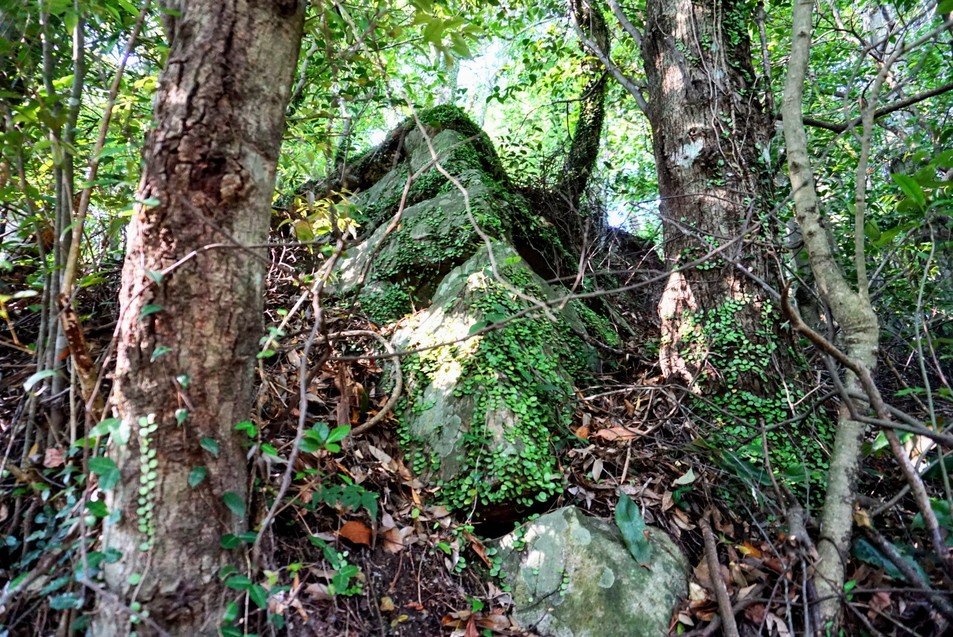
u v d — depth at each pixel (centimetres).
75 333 173
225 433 169
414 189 453
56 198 207
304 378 182
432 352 312
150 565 155
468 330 313
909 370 399
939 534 189
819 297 333
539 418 289
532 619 223
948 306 409
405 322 359
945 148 392
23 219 255
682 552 254
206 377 164
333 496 219
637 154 902
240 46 174
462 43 229
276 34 183
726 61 379
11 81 221
